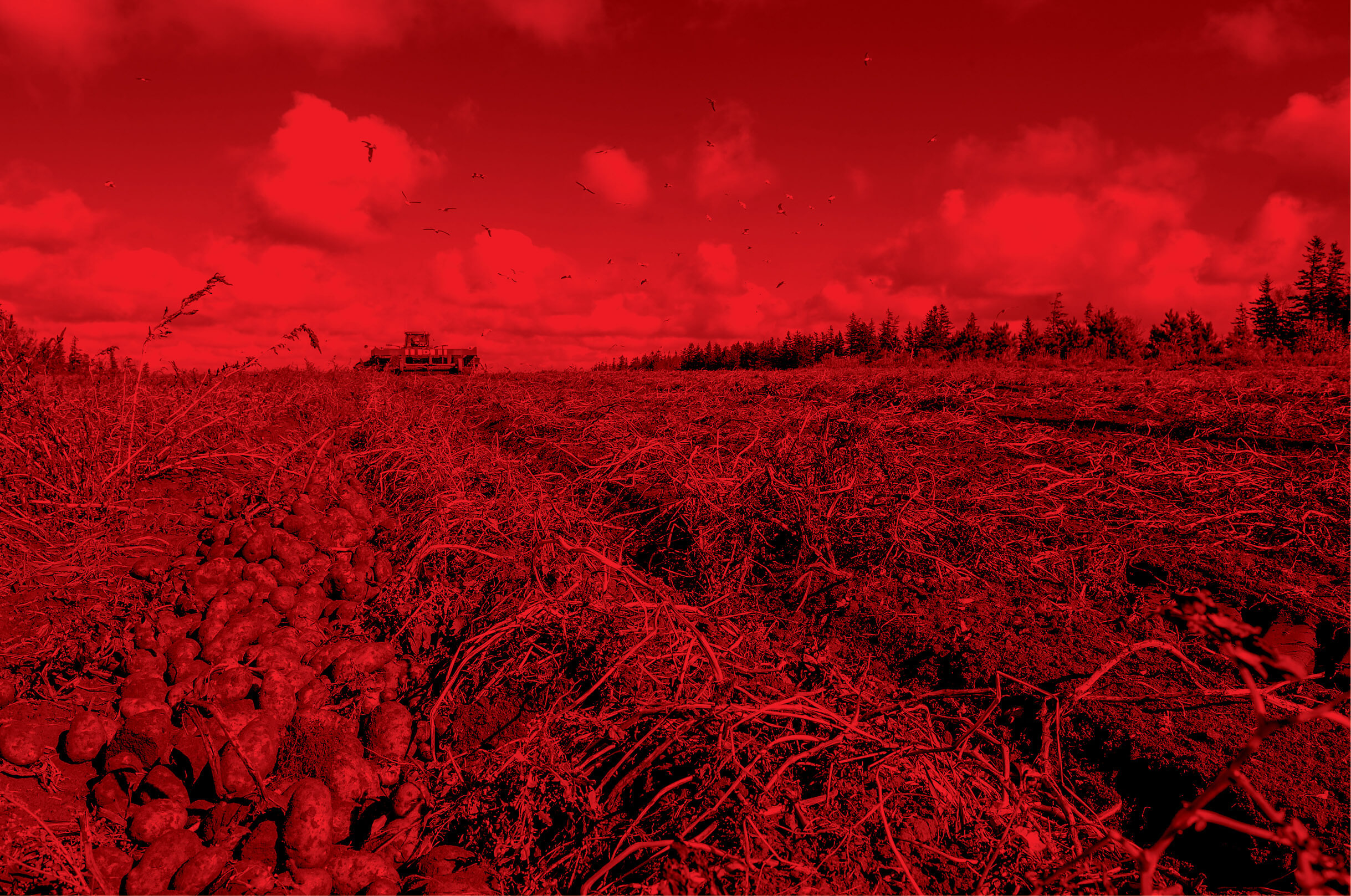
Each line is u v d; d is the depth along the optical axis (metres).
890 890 2.69
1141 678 3.96
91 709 3.81
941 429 10.00
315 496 7.05
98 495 6.19
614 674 3.56
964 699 4.00
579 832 2.93
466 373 29.52
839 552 5.84
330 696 3.90
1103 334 53.00
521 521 5.56
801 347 66.75
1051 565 5.56
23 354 6.88
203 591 4.87
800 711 3.17
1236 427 9.80
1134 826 3.11
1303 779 3.02
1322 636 4.38
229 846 2.86
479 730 3.75
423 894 2.72
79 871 2.63
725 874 2.59
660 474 7.64
